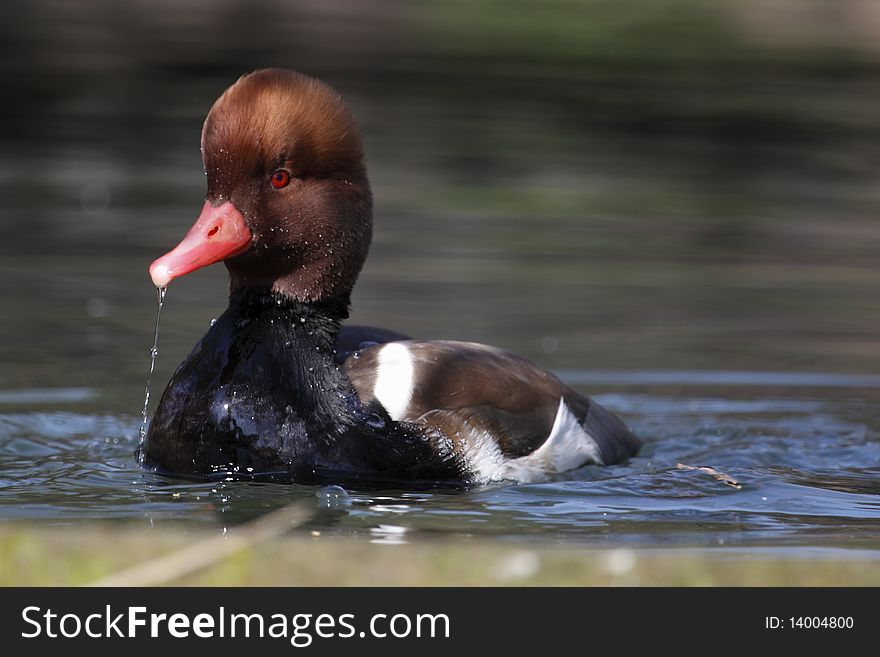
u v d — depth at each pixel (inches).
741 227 791.1
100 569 258.2
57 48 1241.4
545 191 882.1
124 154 964.6
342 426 338.3
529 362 378.9
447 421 344.8
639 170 960.9
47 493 330.3
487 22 1374.3
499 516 315.6
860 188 922.1
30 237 712.4
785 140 1075.3
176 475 343.6
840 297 617.6
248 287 348.8
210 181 340.8
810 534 306.3
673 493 343.6
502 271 653.3
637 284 636.7
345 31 1342.3
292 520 304.3
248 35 1314.0
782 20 1406.3
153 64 1224.2
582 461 363.9
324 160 341.7
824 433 419.2
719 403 454.6
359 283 616.4
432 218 787.4
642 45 1327.5
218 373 341.1
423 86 1204.5
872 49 1346.0
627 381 478.3
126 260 666.2
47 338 519.2
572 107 1163.9
